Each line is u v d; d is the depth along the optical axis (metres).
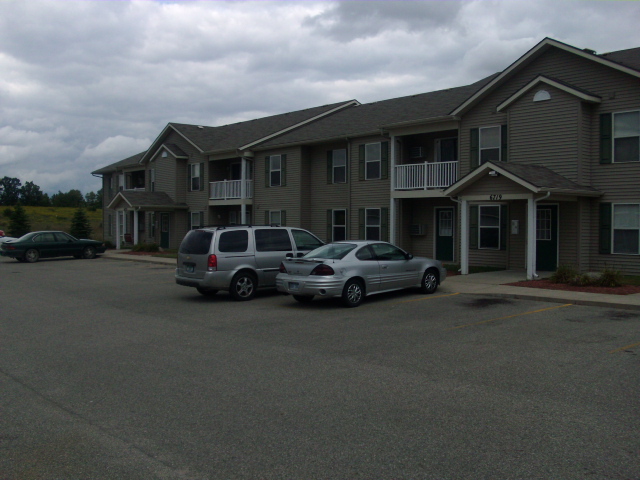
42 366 7.80
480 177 16.80
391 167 22.30
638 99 16.06
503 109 18.44
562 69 17.69
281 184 28.16
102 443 5.08
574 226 17.02
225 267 13.70
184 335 9.78
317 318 11.25
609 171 16.66
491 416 5.53
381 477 4.30
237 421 5.55
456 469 4.39
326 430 5.26
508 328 9.83
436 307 12.21
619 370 7.06
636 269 16.25
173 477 4.39
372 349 8.46
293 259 12.85
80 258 30.38
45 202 109.38
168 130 36.06
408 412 5.69
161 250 34.47
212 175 33.00
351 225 25.08
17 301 14.21
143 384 6.87
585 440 4.90
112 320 11.38
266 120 34.72
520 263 18.95
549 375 6.90
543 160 17.52
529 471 4.34
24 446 5.04
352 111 28.75
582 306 12.00
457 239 21.61
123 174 41.97
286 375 7.13
